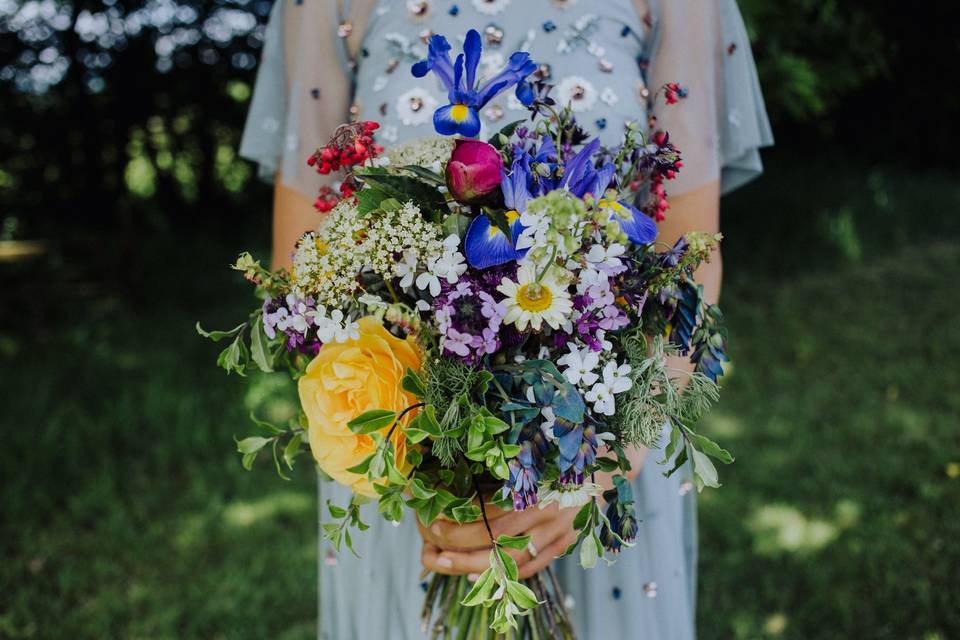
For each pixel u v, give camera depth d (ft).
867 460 11.85
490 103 4.14
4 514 10.62
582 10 4.23
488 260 2.98
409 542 4.67
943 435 12.62
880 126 35.32
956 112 34.71
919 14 30.63
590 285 3.04
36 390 13.93
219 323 18.08
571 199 2.80
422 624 4.25
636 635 4.68
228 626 8.75
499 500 3.19
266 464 12.10
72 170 26.21
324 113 4.66
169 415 13.26
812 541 9.95
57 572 9.66
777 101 16.03
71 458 11.92
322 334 3.12
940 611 8.57
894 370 15.43
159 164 27.84
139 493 11.30
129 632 8.69
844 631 8.45
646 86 4.46
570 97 4.12
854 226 25.79
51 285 20.35
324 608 5.25
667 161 3.35
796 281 21.76
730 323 18.60
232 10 25.62
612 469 3.29
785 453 12.17
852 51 18.24
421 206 3.21
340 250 3.07
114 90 25.94
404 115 4.24
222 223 27.40
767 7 15.15
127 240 21.22
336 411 3.20
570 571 4.67
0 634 8.57
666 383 3.20
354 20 4.55
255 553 10.02
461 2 4.28
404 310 3.29
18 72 24.85
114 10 24.82
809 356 16.34
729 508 10.71
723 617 8.71
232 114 27.25
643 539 4.65
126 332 17.42
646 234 3.12
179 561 9.87
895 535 9.96
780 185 28.12
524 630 4.03
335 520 4.84
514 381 3.09
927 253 24.30
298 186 4.67
